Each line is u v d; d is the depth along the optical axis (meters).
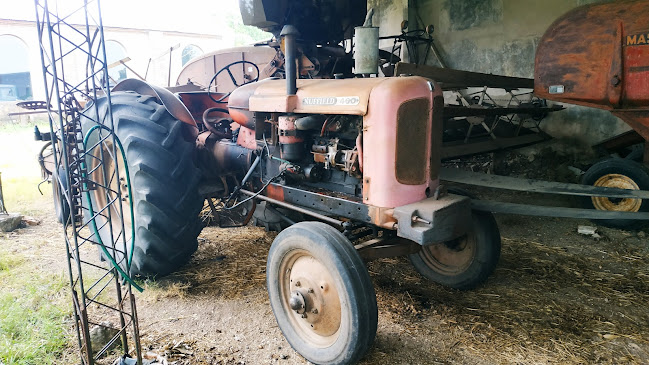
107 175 3.16
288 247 2.24
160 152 2.72
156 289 2.91
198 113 4.05
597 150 5.40
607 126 5.41
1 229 4.06
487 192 5.38
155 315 2.63
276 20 3.33
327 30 3.69
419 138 2.22
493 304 2.77
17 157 8.19
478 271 2.80
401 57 7.20
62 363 2.15
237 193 3.25
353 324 1.96
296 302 2.18
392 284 3.03
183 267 3.27
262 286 2.98
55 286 2.89
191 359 2.22
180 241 2.84
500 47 6.19
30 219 4.34
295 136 2.58
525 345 2.34
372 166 2.21
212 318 2.61
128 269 2.00
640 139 4.43
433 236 2.08
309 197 2.60
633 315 2.65
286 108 2.52
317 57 3.59
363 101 2.18
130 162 2.72
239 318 2.61
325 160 2.50
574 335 2.44
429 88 2.21
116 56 16.72
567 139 5.75
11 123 13.18
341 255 2.00
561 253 3.62
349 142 2.52
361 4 3.92
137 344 1.99
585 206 4.46
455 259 2.94
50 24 1.75
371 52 2.61
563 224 4.32
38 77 14.69
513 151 6.05
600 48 3.82
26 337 2.31
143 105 2.91
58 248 3.68
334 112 2.30
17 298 2.77
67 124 2.31
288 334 2.31
